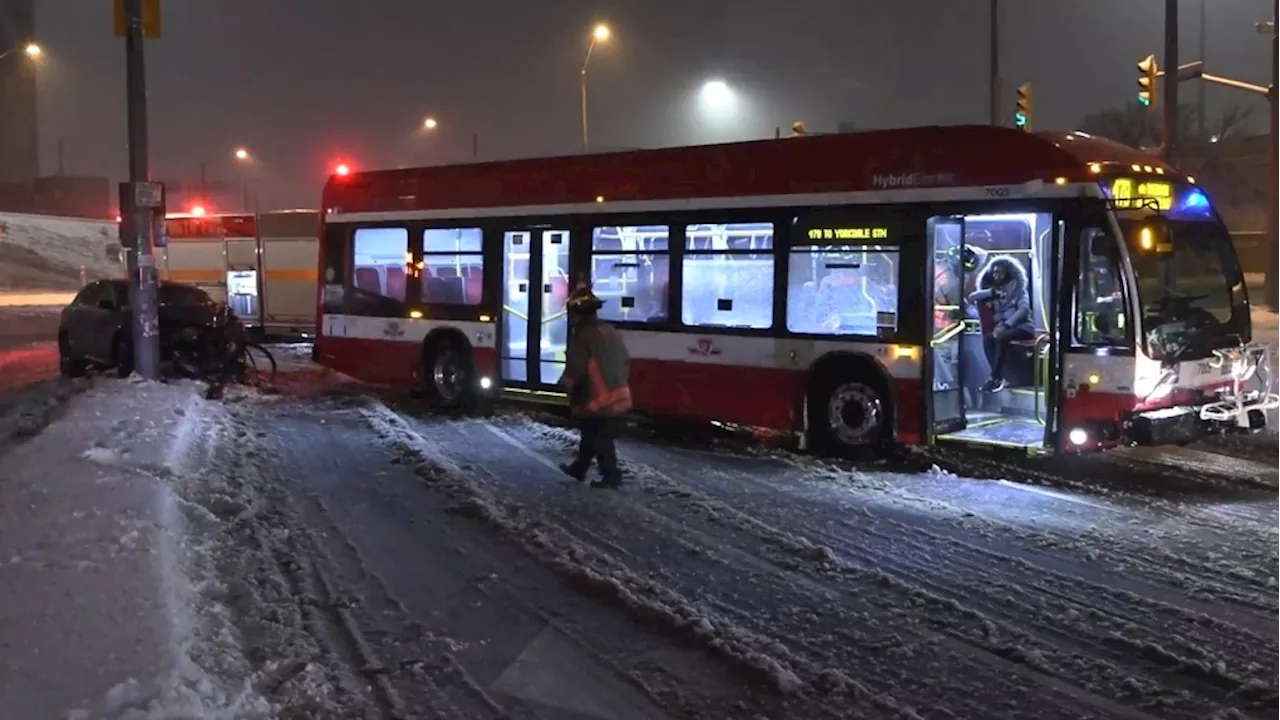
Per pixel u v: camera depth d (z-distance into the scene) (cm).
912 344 1168
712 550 855
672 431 1462
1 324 3700
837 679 592
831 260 1230
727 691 587
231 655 590
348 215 1744
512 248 1546
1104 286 1068
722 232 1319
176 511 881
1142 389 1051
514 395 1550
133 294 1761
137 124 1753
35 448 1105
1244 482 1120
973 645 654
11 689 497
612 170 1427
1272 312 2548
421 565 811
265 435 1366
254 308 2888
